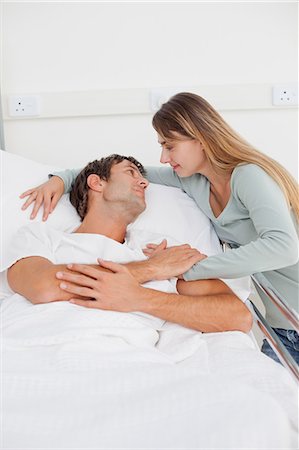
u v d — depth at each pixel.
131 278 1.11
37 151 1.93
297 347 1.46
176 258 1.21
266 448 0.70
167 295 1.12
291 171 2.01
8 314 1.11
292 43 1.93
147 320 1.11
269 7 1.91
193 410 0.76
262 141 1.98
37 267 1.14
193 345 1.04
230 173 1.33
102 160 1.45
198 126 1.29
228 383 0.81
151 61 1.91
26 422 0.75
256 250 1.15
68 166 1.95
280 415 0.75
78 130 1.92
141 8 1.88
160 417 0.76
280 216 1.17
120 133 1.93
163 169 1.63
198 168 1.38
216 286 1.21
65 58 1.89
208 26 1.90
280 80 1.95
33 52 1.87
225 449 0.69
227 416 0.74
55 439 0.72
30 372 0.87
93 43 1.88
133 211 1.37
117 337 1.03
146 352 0.98
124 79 1.91
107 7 1.87
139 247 1.32
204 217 1.50
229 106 1.92
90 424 0.75
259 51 1.93
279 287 1.43
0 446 0.72
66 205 1.49
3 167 1.52
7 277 1.21
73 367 0.90
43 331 1.00
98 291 1.08
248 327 1.15
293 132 1.98
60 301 1.08
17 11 1.84
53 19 1.86
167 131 1.31
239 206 1.32
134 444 0.72
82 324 1.01
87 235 1.27
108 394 0.83
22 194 1.46
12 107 1.86
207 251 1.43
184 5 1.89
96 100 1.88
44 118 1.90
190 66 1.92
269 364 0.99
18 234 1.31
